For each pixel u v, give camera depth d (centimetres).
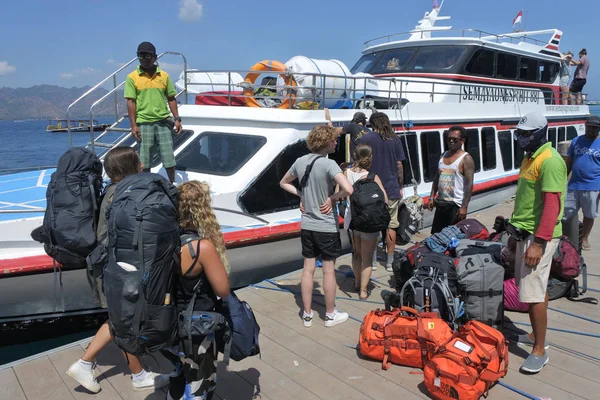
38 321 517
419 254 447
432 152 842
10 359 523
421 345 366
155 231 244
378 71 1105
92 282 341
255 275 592
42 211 484
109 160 340
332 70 707
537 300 357
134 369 347
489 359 328
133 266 244
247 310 293
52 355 399
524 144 347
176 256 255
